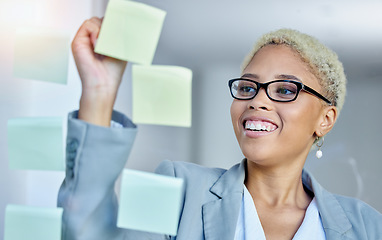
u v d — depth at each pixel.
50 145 0.67
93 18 0.73
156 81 0.65
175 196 0.66
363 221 1.08
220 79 2.62
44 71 0.66
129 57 0.64
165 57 2.60
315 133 1.12
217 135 2.60
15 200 2.03
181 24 2.61
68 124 0.72
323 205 1.07
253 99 1.02
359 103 2.61
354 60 2.64
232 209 1.01
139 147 2.52
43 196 2.08
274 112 1.01
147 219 0.65
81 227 0.71
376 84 2.60
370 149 2.58
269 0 2.61
